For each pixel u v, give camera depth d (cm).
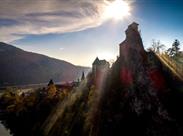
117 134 6619
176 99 6669
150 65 7788
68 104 10569
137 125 6475
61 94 12962
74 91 11675
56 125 9581
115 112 7262
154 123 6281
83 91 10794
